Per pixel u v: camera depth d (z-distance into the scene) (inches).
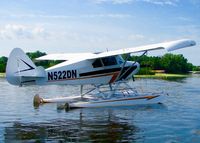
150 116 517.7
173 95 896.9
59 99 695.1
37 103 684.1
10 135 378.0
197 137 373.1
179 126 435.2
